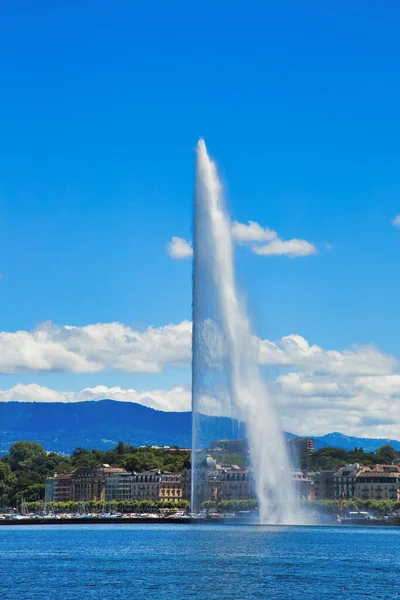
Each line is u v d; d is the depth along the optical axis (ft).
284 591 569.23
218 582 608.19
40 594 561.02
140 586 591.78
